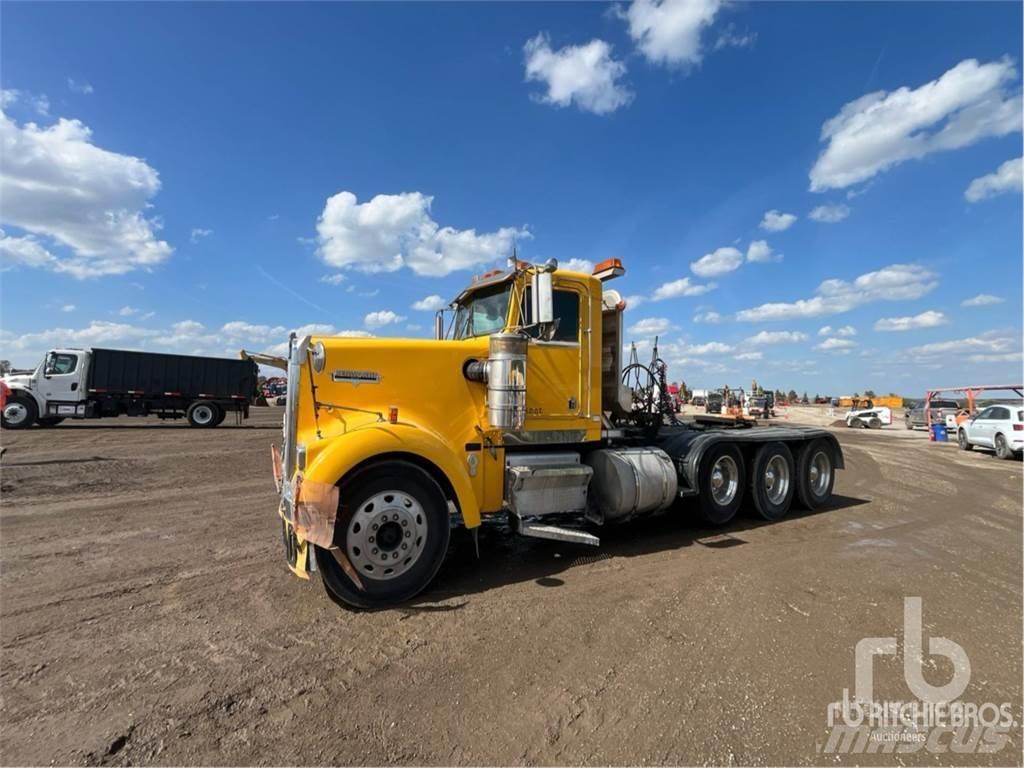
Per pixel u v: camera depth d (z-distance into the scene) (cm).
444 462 438
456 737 255
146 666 320
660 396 730
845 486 1037
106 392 2120
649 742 251
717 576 482
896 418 4250
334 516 381
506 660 328
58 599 425
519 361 473
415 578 423
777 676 310
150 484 934
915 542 607
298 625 378
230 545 575
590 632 367
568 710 276
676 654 336
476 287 584
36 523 666
